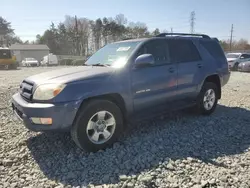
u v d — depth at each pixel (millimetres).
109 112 3668
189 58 4977
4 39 78000
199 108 5293
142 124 4820
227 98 7629
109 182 2812
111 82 3662
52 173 3043
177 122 4961
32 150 3688
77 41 64438
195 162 3221
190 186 2680
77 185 2770
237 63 19750
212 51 5621
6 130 4547
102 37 72812
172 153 3498
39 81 3475
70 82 3344
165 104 4508
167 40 4707
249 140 4023
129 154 3471
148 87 4121
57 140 4035
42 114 3211
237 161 3254
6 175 2998
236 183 2719
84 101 3482
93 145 3545
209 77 5434
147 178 2809
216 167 3090
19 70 24703
